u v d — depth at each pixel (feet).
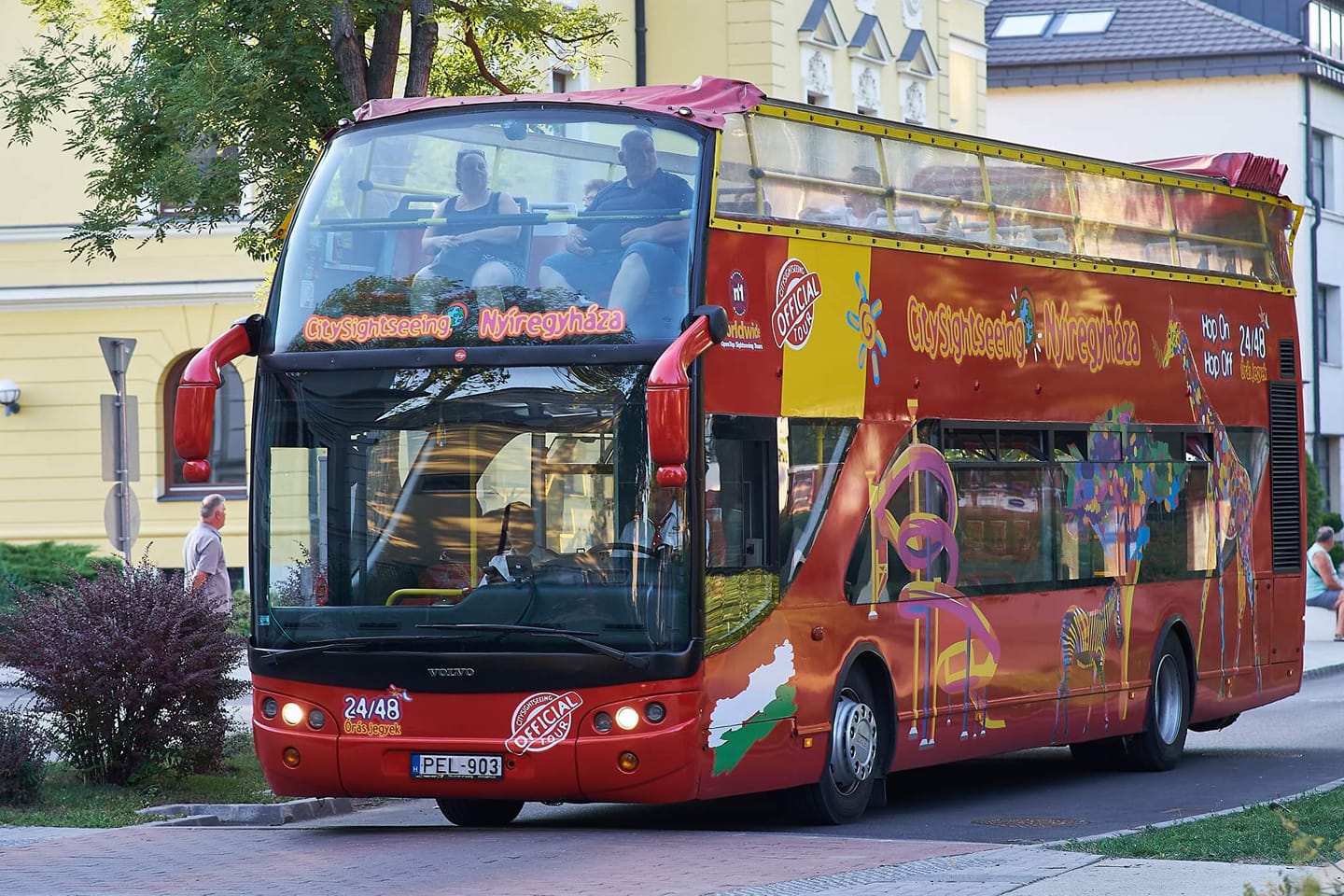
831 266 56.08
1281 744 83.25
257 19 75.36
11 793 60.75
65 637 63.62
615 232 51.16
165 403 143.02
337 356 52.08
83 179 141.18
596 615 49.70
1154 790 66.74
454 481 50.88
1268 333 80.84
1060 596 66.33
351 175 53.52
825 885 42.16
